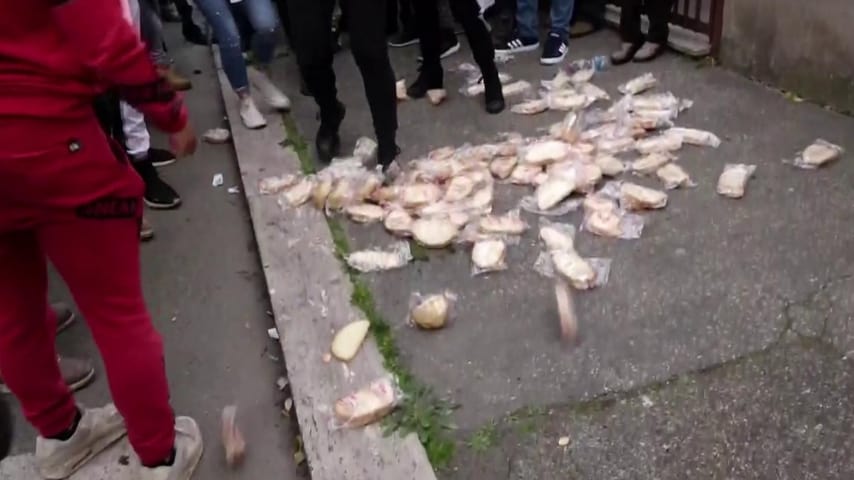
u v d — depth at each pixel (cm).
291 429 283
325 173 417
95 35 186
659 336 286
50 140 194
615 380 269
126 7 206
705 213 354
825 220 339
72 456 262
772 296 298
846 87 427
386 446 252
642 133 427
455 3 455
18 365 236
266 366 317
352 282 337
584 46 577
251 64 612
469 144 445
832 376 259
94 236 210
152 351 231
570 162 394
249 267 386
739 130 423
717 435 243
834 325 280
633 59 534
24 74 190
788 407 250
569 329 287
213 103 604
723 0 496
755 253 323
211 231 422
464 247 354
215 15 477
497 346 292
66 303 366
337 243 366
